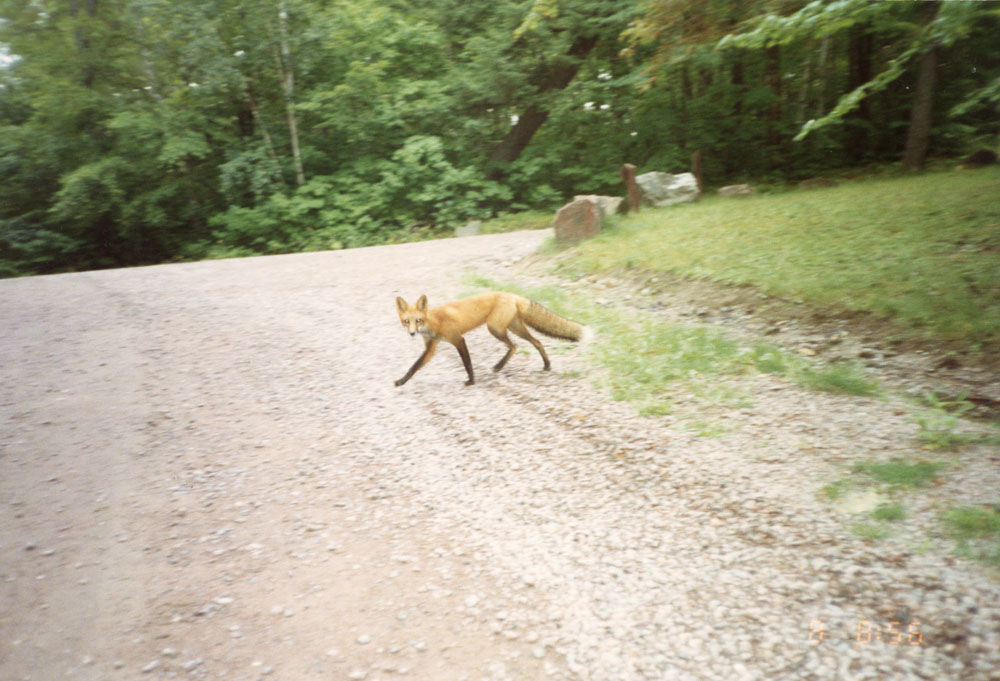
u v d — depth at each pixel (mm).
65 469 4684
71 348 7387
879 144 19672
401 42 18969
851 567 2990
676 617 2859
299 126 19344
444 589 3229
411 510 3979
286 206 17422
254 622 3086
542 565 3330
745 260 7941
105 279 11648
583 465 4277
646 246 9477
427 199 17750
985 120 20109
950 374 4812
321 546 3674
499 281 9492
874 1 5801
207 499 4242
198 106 18000
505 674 2664
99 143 19297
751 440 4293
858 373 5078
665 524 3539
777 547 3215
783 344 5887
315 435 5109
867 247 7535
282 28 17297
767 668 2531
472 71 18625
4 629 3123
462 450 4676
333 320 8148
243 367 6660
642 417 4859
